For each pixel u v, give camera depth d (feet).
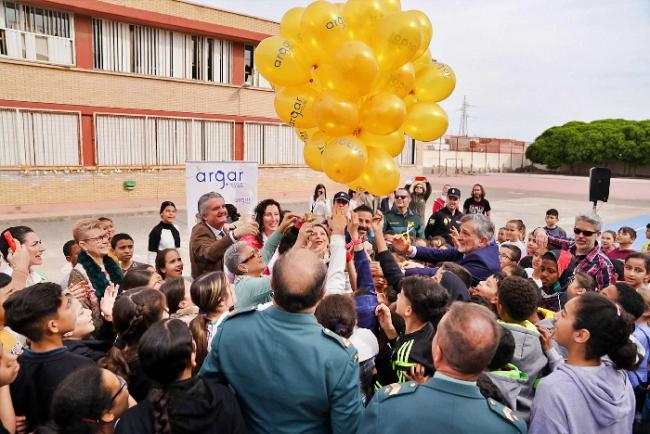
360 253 11.45
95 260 13.34
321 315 8.07
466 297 10.40
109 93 56.70
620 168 164.86
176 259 14.60
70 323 7.55
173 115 62.03
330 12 10.69
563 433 6.26
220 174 22.94
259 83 70.69
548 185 115.44
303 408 6.37
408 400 5.73
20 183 51.29
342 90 10.52
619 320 6.63
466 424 5.43
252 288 9.62
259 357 6.45
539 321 10.00
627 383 6.91
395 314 9.87
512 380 7.45
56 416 5.91
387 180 11.86
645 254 13.99
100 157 56.80
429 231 26.61
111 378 6.35
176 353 5.77
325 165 10.90
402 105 10.86
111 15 55.42
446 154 164.66
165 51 61.36
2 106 49.70
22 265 11.51
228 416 5.98
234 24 64.95
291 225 12.51
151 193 60.95
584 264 15.81
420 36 10.56
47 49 52.75
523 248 22.52
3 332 9.02
